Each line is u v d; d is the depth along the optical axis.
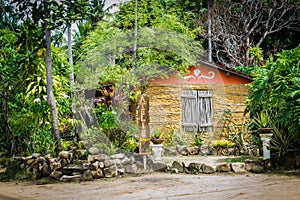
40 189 5.62
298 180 5.88
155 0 11.87
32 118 7.43
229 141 9.57
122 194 5.13
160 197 4.90
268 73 7.33
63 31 7.12
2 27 8.36
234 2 17.22
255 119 8.21
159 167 7.03
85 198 4.95
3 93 7.75
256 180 5.96
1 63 7.84
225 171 6.77
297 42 17.95
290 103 6.97
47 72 6.87
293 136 7.00
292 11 17.36
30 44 6.92
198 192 5.16
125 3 11.32
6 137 8.43
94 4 7.81
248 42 16.34
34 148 7.41
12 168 6.95
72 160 6.56
